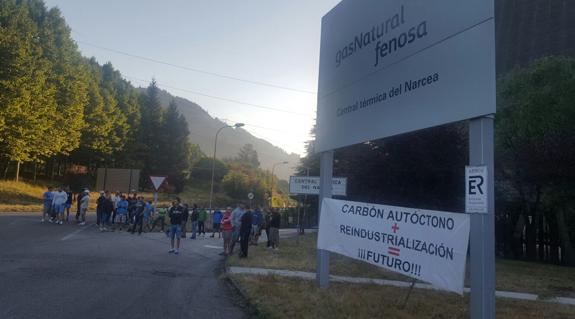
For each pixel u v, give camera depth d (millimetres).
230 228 15617
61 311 7008
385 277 11961
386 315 7492
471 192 6230
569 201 18766
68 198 25391
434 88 7336
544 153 18406
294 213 49750
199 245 18922
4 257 11711
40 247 14047
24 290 8203
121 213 23719
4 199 35594
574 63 21391
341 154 21266
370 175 19484
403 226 7688
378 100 8812
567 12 56906
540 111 19656
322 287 9734
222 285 10039
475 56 6551
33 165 55719
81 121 48531
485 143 6379
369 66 9172
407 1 8125
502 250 22781
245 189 91750
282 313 7266
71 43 52000
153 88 82062
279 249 18188
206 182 102188
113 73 74938
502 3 63062
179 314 7340
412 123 7832
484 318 5879
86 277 9828
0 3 38969
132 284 9445
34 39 43812
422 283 11242
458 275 6492
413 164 18312
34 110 39844
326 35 11008
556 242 20875
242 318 7348
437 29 7344
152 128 79812
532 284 12742
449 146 18000
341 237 9367
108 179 36875
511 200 21969
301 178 18719
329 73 10727
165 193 76000
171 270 11680
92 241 16812
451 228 6719
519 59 56938
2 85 36969
